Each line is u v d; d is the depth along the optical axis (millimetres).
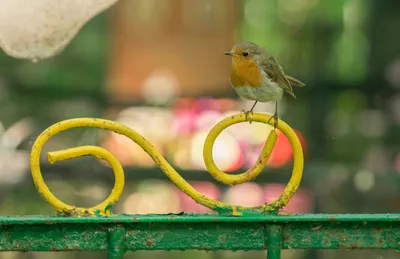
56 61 16328
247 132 14398
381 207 13680
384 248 4289
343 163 15172
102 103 15906
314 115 15000
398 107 15766
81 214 4305
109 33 16500
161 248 4223
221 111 15375
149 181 13648
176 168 13914
